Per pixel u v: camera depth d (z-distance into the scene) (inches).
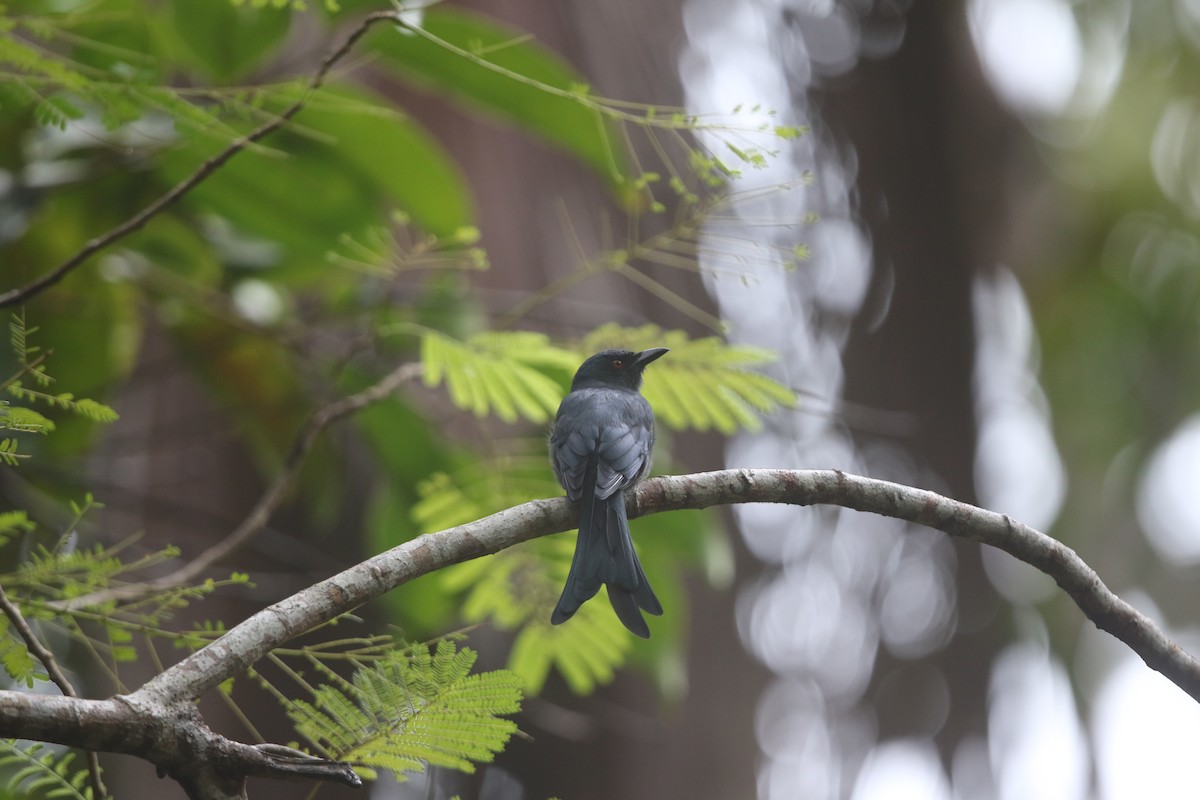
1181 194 682.2
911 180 597.0
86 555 265.1
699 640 545.3
